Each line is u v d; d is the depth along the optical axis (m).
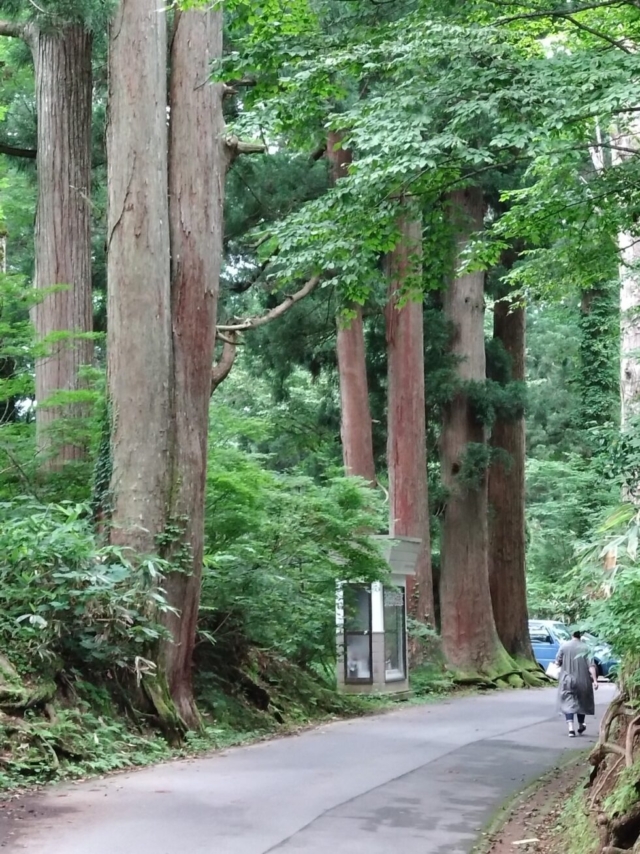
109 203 13.84
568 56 8.91
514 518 29.48
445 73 9.23
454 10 9.73
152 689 12.70
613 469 8.05
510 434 29.56
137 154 13.62
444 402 27.20
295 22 9.19
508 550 29.34
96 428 15.07
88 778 10.13
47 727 10.60
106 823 7.85
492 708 19.45
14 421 18.95
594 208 9.74
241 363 35.75
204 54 14.16
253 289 26.81
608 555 6.48
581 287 11.35
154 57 13.79
